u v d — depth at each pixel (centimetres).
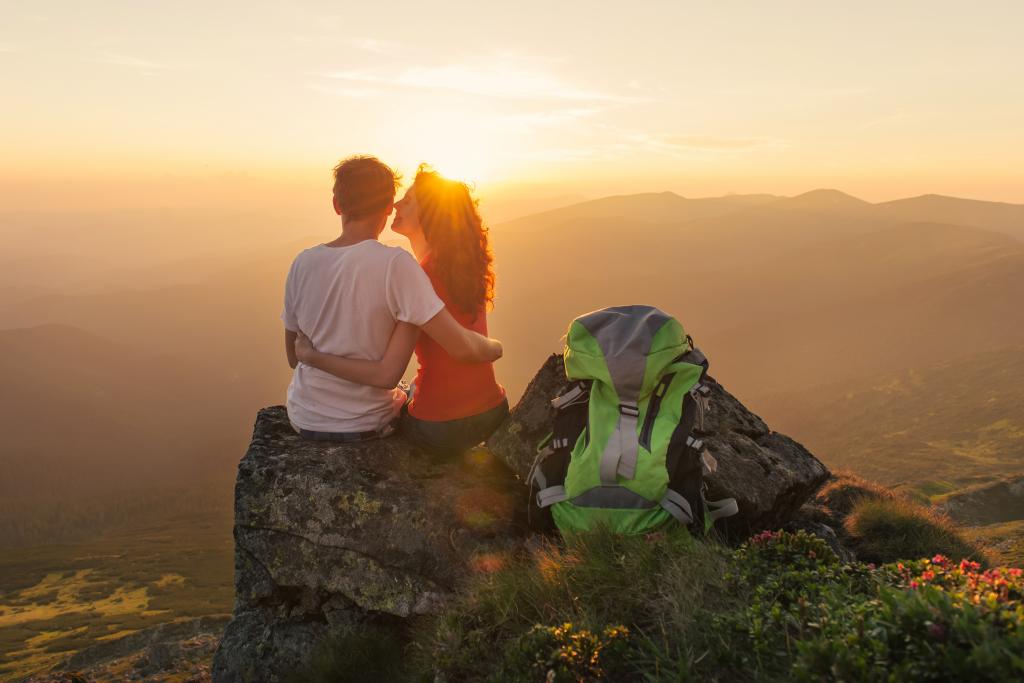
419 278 424
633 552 333
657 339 384
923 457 17425
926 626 209
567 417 416
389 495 462
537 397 518
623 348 380
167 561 15850
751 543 328
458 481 488
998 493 4931
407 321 429
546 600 327
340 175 438
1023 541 1642
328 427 484
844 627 225
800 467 526
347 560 446
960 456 17312
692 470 378
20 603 13125
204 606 12119
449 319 428
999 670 184
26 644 9975
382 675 395
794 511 543
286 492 462
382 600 432
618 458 372
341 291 427
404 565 438
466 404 474
